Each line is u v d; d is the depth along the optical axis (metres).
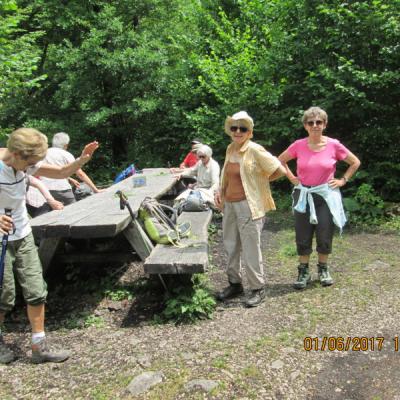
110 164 13.49
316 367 2.93
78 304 4.28
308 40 8.60
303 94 8.62
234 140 3.85
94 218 4.13
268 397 2.62
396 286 4.20
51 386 2.86
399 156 7.99
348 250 5.59
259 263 3.98
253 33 11.67
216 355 3.09
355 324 3.50
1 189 3.02
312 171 4.23
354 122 8.36
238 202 3.92
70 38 13.29
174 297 3.96
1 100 11.99
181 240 4.40
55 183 5.84
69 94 11.84
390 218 6.93
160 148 12.66
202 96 11.25
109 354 3.23
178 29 13.65
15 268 3.20
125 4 12.97
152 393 2.69
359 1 7.66
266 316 3.75
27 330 3.78
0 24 8.28
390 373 2.84
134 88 11.93
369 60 7.83
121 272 4.91
